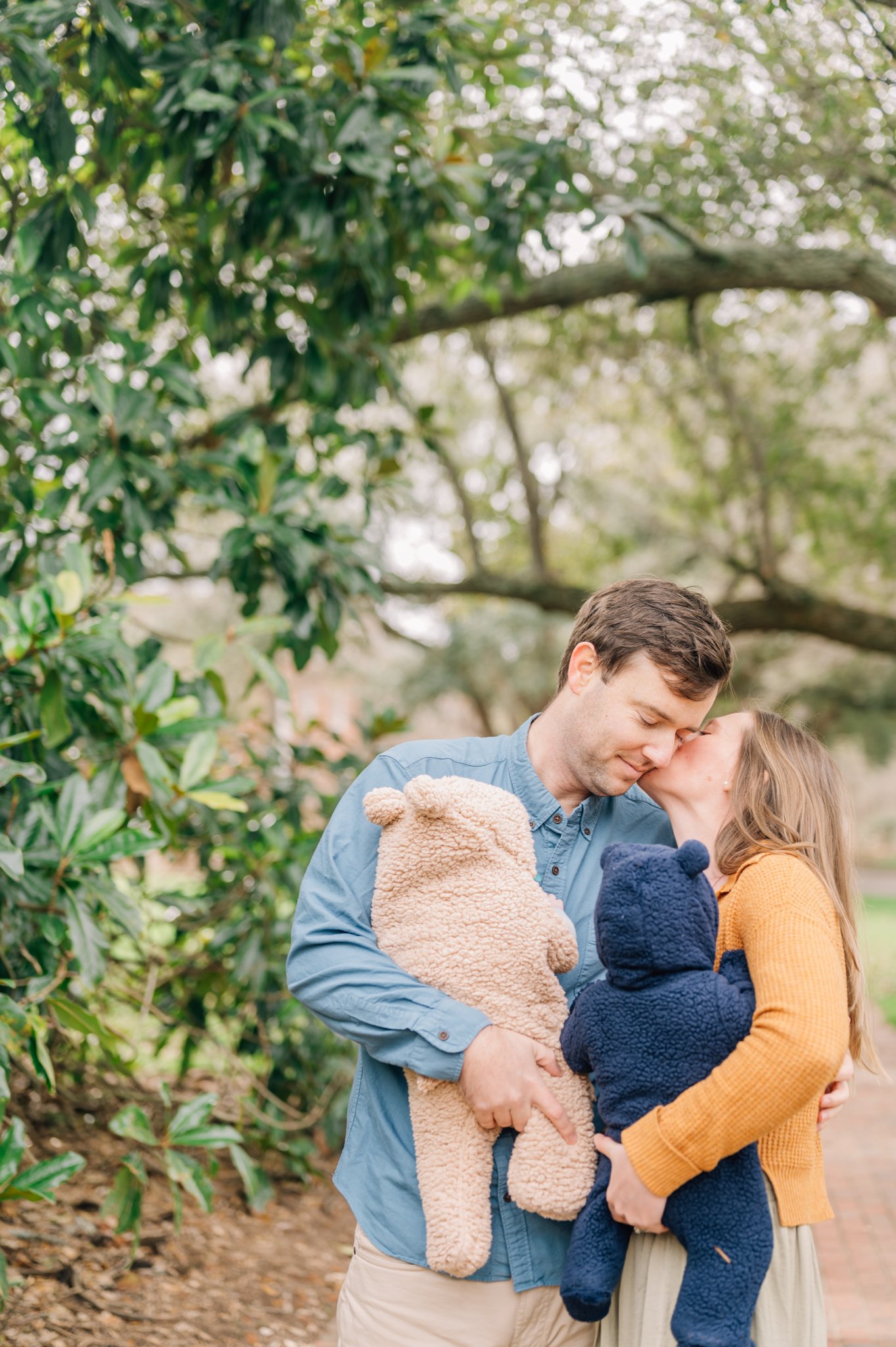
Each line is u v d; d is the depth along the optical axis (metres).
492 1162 1.73
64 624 2.73
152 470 3.74
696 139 5.01
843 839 1.89
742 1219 1.58
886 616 8.70
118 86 3.77
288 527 3.91
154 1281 3.29
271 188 4.06
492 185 4.54
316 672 16.97
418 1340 1.75
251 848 4.30
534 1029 1.72
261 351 4.59
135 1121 2.95
